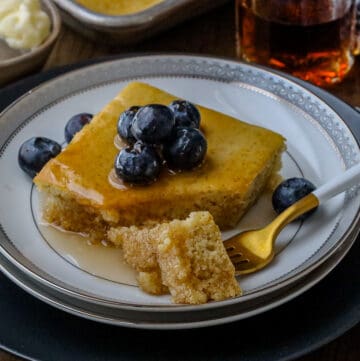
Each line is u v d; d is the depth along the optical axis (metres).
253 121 0.61
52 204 0.54
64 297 0.49
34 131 0.60
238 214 0.54
